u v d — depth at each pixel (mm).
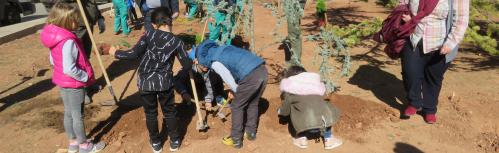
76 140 4805
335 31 8398
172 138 4695
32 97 6527
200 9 10664
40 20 12906
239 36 9070
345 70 6102
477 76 6863
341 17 11750
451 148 4816
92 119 5641
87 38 6648
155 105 4535
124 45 9039
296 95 4633
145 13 7414
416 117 5488
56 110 5992
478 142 4941
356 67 7371
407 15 4980
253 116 4844
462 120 5398
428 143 4906
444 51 4805
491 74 6934
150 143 4848
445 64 5039
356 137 4996
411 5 4934
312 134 5074
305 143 4781
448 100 5969
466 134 5090
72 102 4535
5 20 14438
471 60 7730
